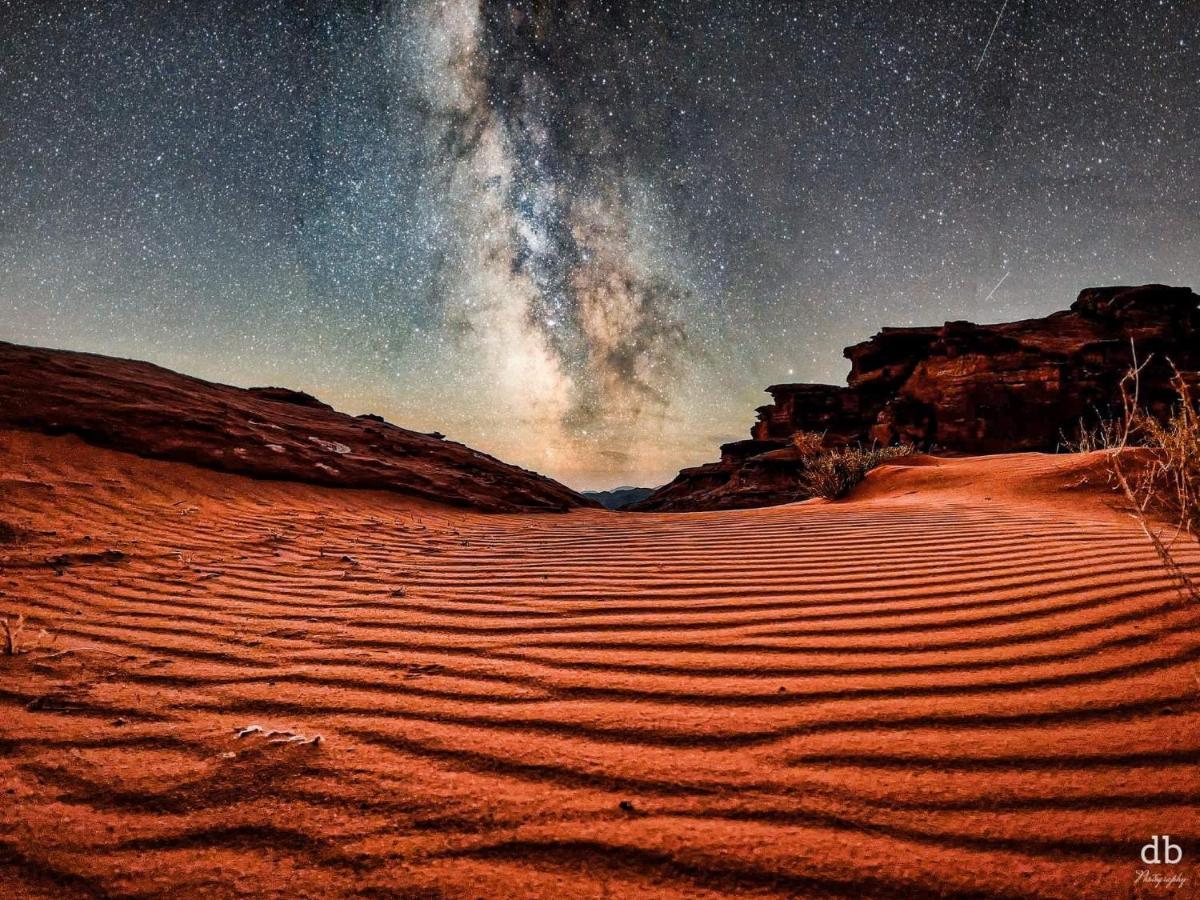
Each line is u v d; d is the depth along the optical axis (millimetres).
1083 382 31016
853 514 5867
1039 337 35000
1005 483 7246
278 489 6383
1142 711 1674
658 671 2055
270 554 3939
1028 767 1460
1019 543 3770
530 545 4570
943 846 1222
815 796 1372
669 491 44094
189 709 1804
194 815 1327
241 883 1146
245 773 1476
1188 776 1404
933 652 2135
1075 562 3143
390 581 3334
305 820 1310
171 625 2549
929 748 1550
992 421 32219
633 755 1543
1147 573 2828
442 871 1167
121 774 1467
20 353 7566
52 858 1198
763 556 3811
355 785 1424
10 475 4867
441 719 1740
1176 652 1994
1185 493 1854
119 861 1195
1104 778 1411
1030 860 1184
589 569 3588
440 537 4977
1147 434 1970
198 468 6246
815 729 1653
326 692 1921
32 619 2545
